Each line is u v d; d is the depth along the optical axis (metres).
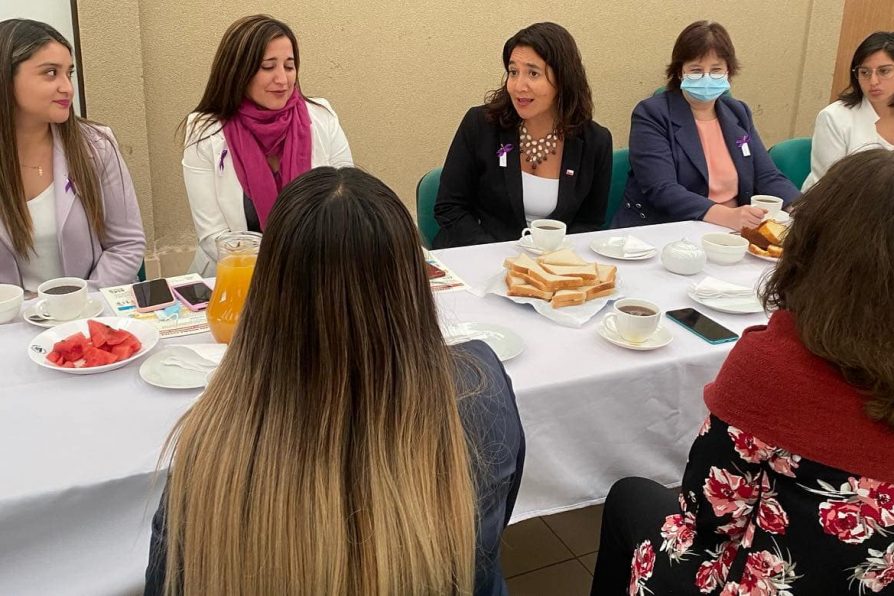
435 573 0.69
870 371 0.80
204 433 0.71
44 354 1.33
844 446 0.83
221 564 0.68
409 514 0.68
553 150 2.44
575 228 2.50
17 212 1.80
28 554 1.02
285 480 0.66
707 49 2.52
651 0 3.75
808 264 0.86
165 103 3.08
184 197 3.26
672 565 1.02
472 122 2.47
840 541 0.85
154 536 0.78
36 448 1.08
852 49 4.36
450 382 0.75
